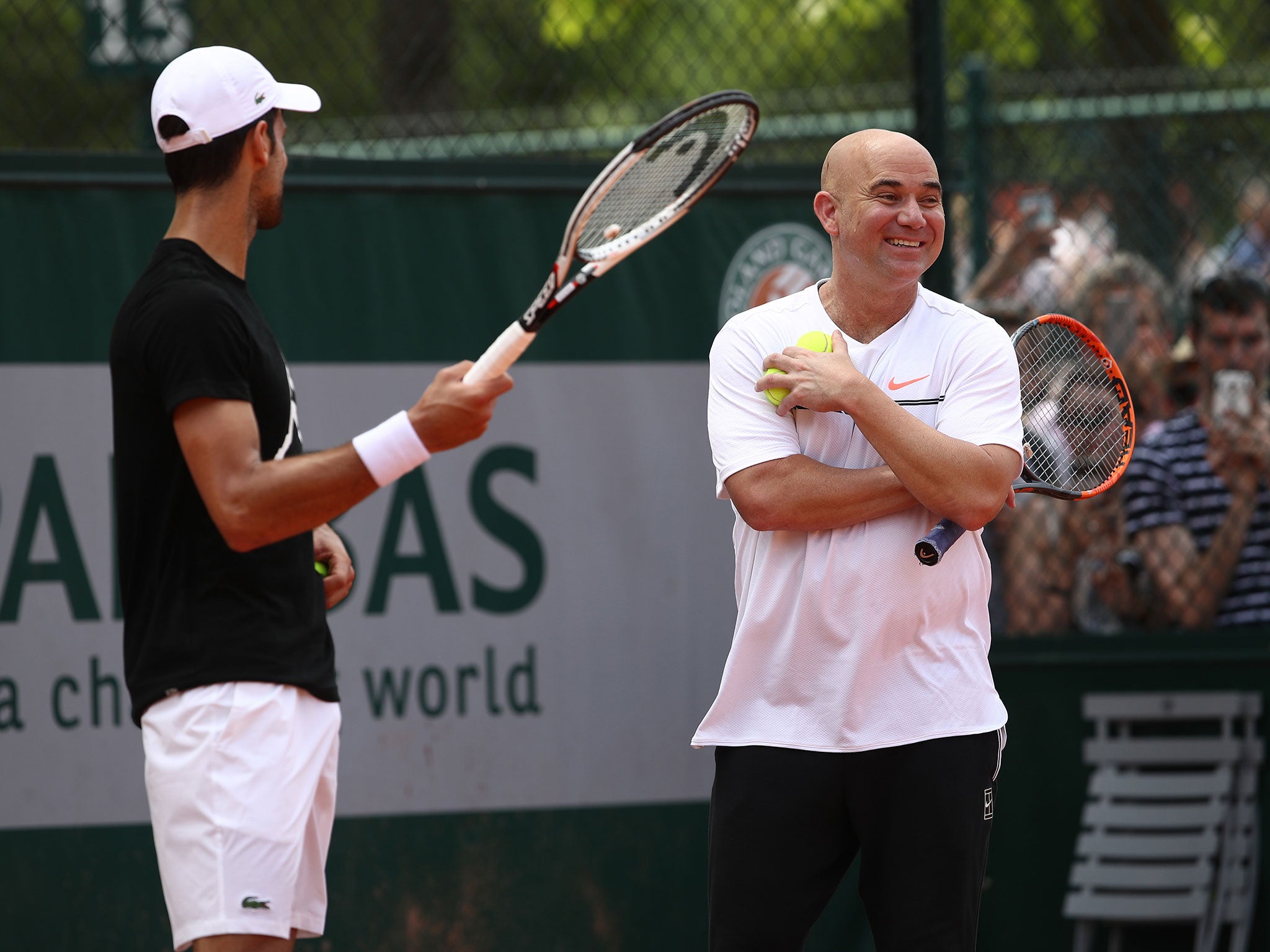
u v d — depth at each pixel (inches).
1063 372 478.3
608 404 573.6
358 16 996.6
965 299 677.3
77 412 538.3
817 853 394.3
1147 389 660.1
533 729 564.1
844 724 381.7
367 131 938.1
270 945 336.8
